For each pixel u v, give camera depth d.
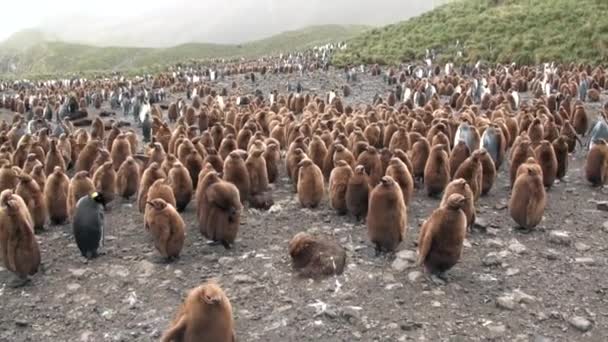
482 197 14.48
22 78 133.62
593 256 10.59
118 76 104.12
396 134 17.59
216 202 10.97
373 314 8.61
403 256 10.31
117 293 9.66
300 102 35.19
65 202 13.17
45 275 10.41
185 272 10.30
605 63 50.47
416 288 9.32
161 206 10.48
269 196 14.38
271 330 8.32
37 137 22.02
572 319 8.30
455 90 37.34
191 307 6.66
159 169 13.67
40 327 8.71
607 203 13.35
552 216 12.89
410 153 16.03
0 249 10.05
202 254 11.09
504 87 40.53
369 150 14.12
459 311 8.67
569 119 23.17
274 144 16.64
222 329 6.68
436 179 14.04
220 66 95.81
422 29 77.75
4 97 56.53
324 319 8.52
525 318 8.48
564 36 57.19
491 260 10.29
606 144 15.05
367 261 10.34
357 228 12.13
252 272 10.17
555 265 10.21
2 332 8.59
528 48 58.06
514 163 14.81
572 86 34.88
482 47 62.84
